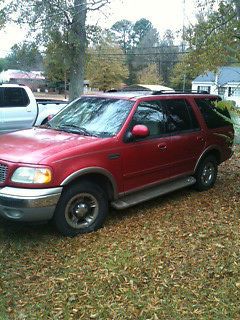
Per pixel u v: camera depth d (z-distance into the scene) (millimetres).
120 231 5184
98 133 5465
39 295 3732
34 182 4559
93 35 19766
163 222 5488
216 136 7020
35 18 18594
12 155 4762
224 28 10594
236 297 3582
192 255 4395
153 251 4516
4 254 4555
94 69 25781
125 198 5629
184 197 6684
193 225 5340
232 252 4434
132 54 61125
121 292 3721
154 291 3721
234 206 6184
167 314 3375
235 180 7941
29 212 4586
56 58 20031
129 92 6406
